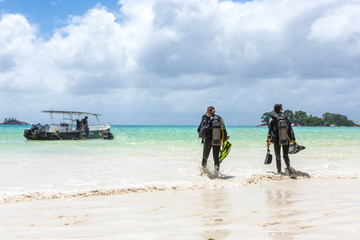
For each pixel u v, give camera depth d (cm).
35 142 1984
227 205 395
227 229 268
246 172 724
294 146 700
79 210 377
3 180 598
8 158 943
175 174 693
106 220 324
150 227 287
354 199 422
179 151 1245
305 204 389
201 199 442
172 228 280
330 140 2266
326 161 947
